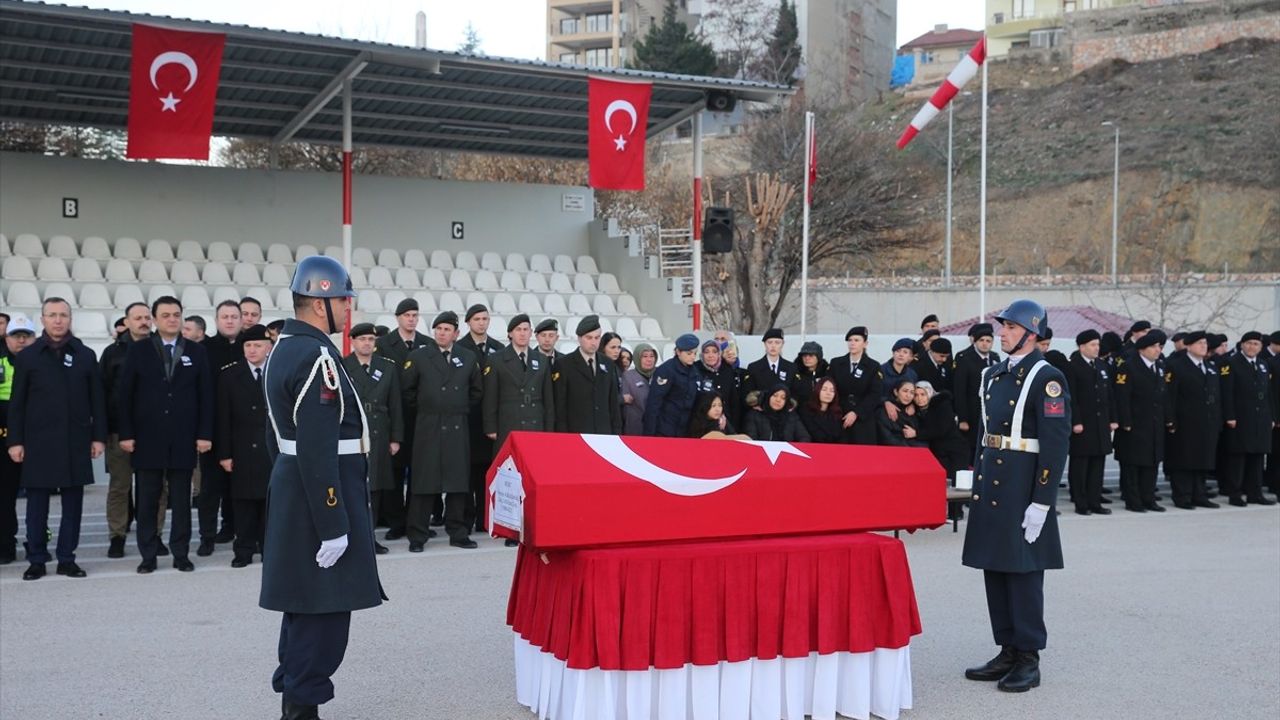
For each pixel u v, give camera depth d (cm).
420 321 1797
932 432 1184
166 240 1881
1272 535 1146
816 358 1188
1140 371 1329
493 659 657
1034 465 613
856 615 554
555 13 7825
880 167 3788
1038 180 5984
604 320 1892
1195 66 6512
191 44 1268
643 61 5775
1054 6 7438
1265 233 5441
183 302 1683
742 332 2861
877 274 5094
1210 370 1373
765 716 538
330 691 504
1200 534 1149
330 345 504
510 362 1046
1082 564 973
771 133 3731
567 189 2177
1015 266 5581
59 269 1683
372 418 988
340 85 1577
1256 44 6500
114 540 972
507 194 2128
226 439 916
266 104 1756
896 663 561
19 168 1788
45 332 869
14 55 1492
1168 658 678
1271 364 1494
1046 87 6731
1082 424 1284
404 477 1085
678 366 1088
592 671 509
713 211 1788
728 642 527
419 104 1773
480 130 1941
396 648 679
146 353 888
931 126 6438
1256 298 3756
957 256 5647
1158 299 3834
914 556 1008
